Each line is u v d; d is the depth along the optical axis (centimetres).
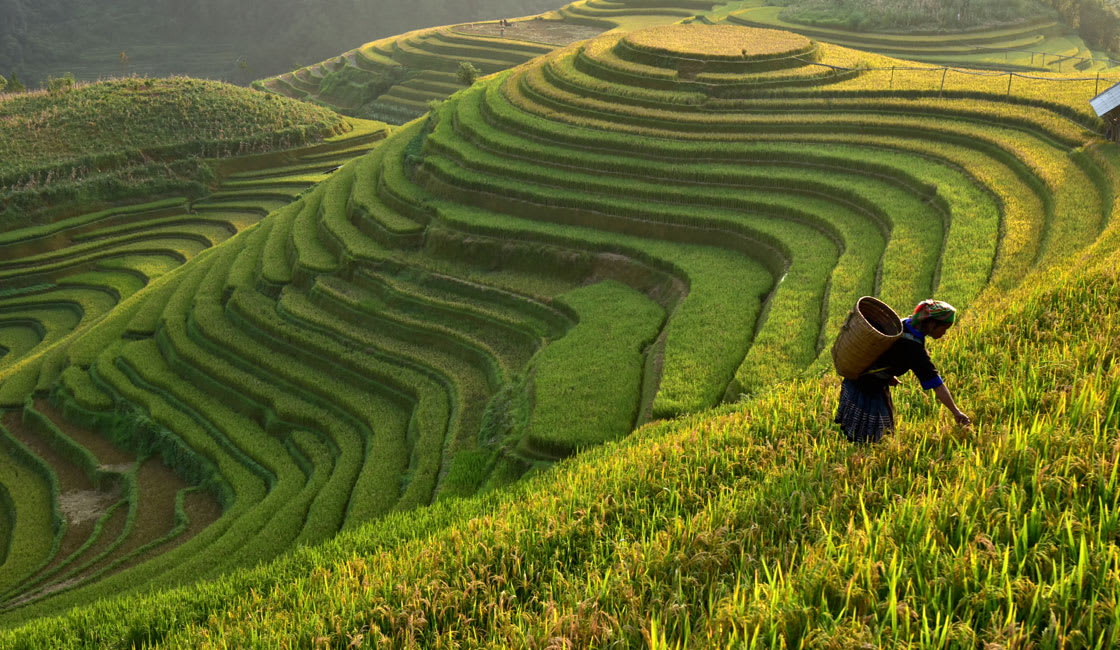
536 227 4016
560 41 11900
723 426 1146
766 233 3388
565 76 5441
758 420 1103
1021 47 9619
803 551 670
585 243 3806
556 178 4272
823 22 10406
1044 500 621
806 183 3703
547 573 847
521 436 2538
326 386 3531
